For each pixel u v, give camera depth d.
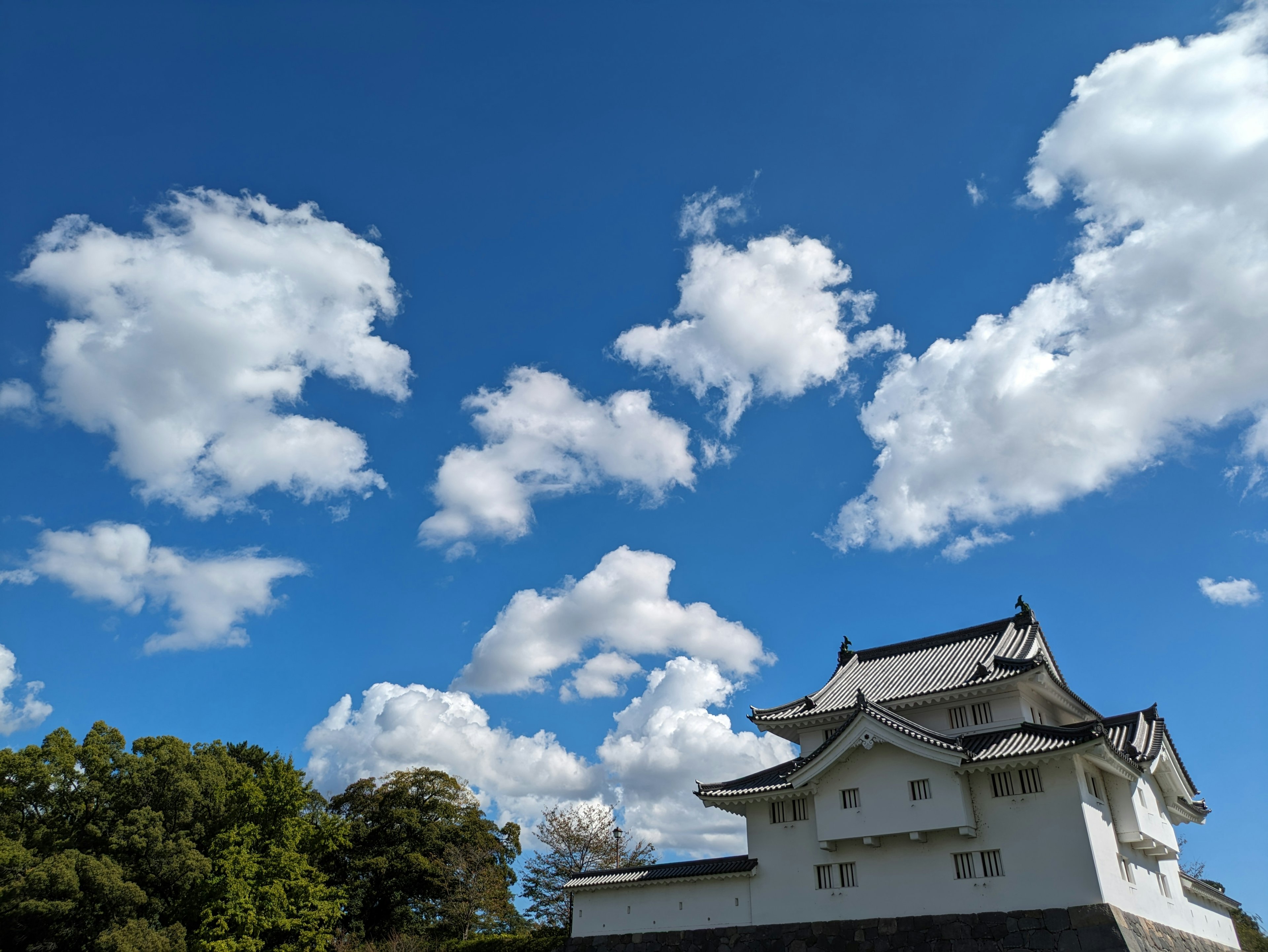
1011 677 39.53
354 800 75.50
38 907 42.66
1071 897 33.50
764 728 46.25
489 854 72.12
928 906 36.34
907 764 38.41
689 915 42.38
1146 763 40.75
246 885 49.28
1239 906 50.00
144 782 49.34
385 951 59.47
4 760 48.31
